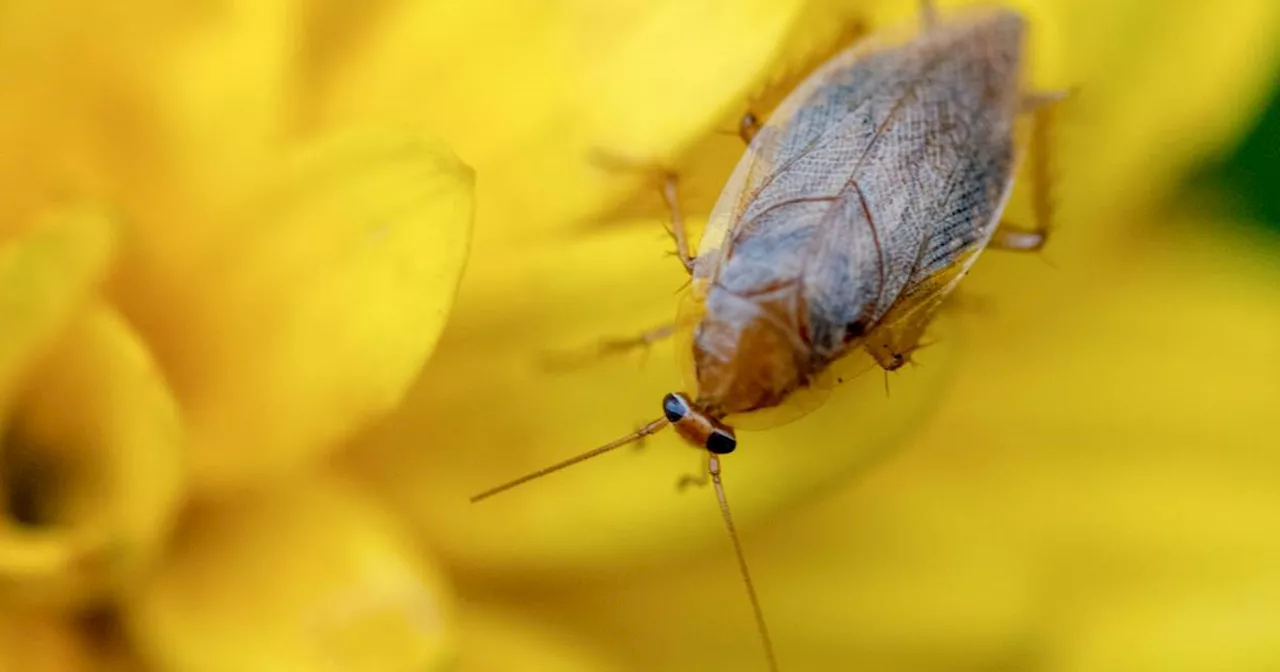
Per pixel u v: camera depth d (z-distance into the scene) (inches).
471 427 2.8
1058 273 3.1
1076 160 3.1
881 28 3.0
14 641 2.7
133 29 2.7
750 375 2.9
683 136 2.8
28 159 2.7
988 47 3.0
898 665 3.0
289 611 2.7
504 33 2.8
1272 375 3.1
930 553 3.0
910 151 3.0
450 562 2.8
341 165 2.7
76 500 2.7
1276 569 3.1
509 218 2.8
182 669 2.7
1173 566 3.1
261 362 2.7
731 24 2.8
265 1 2.7
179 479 2.7
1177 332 3.1
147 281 2.8
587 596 2.9
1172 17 3.0
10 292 2.6
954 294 3.0
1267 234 3.3
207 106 2.7
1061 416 3.1
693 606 2.9
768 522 2.9
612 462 2.8
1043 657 3.0
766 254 3.0
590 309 2.8
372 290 2.7
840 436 2.8
